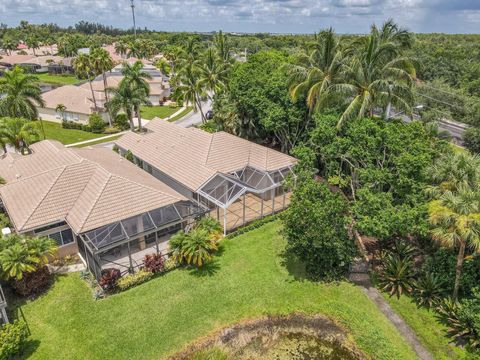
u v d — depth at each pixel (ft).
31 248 77.82
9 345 60.80
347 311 74.13
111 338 67.56
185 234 89.10
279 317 73.72
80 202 92.38
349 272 84.79
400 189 78.95
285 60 157.48
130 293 78.79
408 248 88.02
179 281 82.69
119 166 114.11
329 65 119.14
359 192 79.61
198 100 204.03
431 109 198.70
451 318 69.21
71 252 93.35
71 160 106.63
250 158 122.52
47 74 399.65
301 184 86.02
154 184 104.06
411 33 117.29
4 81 154.40
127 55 393.29
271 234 102.32
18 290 76.28
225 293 79.36
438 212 64.44
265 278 84.07
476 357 58.39
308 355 66.28
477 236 61.98
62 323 70.49
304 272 86.07
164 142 137.28
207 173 109.91
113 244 81.41
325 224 75.97
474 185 67.51
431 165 75.36
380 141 84.64
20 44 553.23
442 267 75.92
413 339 67.36
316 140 93.97
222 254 92.73
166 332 69.31
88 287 80.59
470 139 161.99
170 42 588.50
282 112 129.18
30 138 135.85
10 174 109.19
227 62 205.98
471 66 257.75
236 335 69.72
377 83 101.45
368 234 74.84
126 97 191.01
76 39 492.54
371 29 110.01
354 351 66.80
